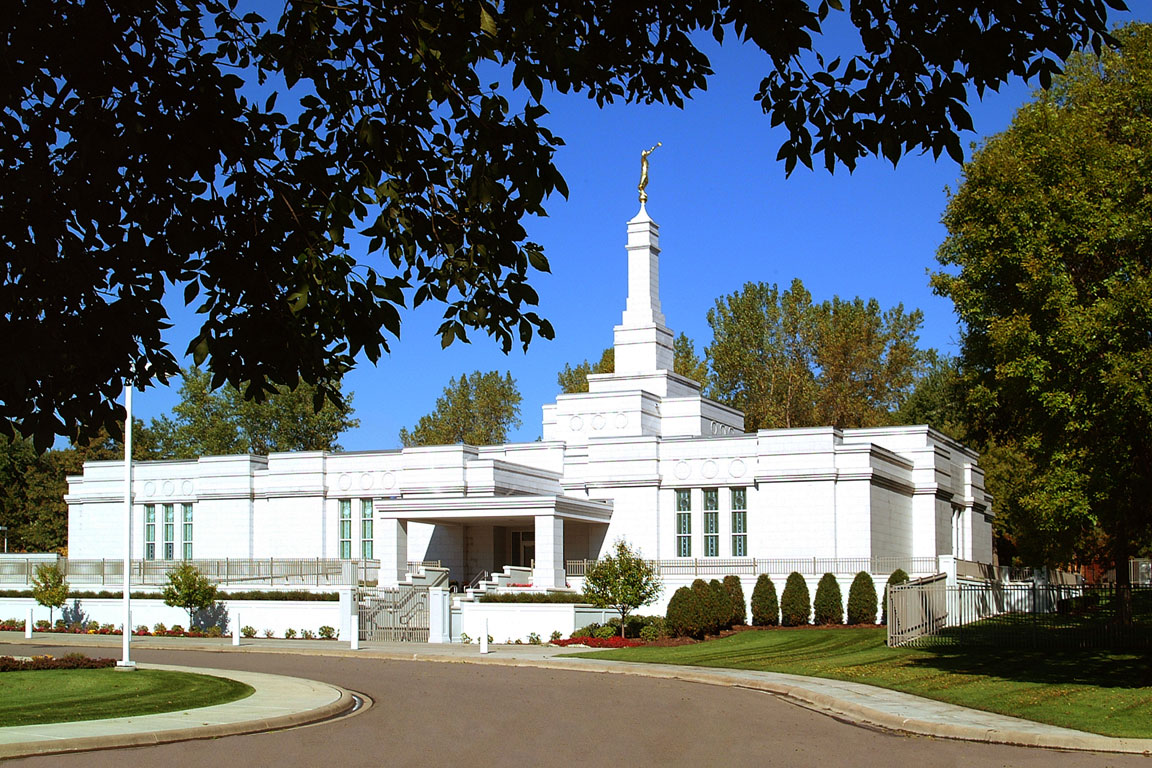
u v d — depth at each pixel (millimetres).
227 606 49750
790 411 79438
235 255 11250
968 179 32438
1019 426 40625
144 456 90312
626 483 54875
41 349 10109
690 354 92812
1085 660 29625
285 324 11406
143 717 20453
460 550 55531
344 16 11281
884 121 11219
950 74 10914
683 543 54031
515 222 11812
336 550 60125
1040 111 30109
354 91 11680
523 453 59938
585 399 58969
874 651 34500
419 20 10594
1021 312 28109
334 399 12023
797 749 16828
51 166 10812
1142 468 27484
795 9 10609
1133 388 23172
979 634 37562
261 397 11555
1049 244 27109
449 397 101000
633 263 62125
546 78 10961
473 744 17375
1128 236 25578
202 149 10688
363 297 11547
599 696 24438
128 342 10711
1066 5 10516
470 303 12211
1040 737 17609
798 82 11312
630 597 40688
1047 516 28516
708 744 17312
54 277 10352
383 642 44562
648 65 12242
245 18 11547
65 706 22031
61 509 82000
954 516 61594
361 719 20844
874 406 81188
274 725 19859
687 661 33125
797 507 51062
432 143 11953
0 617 55562
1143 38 31391
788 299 81062
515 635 43594
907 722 19406
